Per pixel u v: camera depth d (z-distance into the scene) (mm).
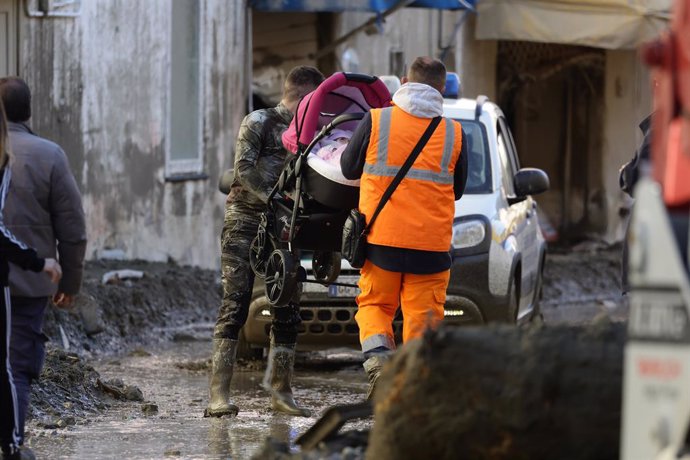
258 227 20703
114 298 31297
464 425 11672
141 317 31609
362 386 24453
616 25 45250
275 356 21250
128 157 36000
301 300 24688
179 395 23172
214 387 21078
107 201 35312
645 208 9422
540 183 27062
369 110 19562
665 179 10602
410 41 46031
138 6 36094
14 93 16234
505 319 24875
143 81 36438
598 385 11453
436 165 17797
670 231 9445
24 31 32312
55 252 16219
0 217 14961
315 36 43688
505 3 45531
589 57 50812
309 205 18953
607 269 46312
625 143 51344
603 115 51125
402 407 11961
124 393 22297
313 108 18641
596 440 11406
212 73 39562
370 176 17797
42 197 15969
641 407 9391
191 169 38750
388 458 12039
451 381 11781
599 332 11930
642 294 9406
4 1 31797
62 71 33531
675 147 10516
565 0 45312
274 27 43188
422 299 17953
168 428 19922
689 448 9625
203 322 33781
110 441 18828
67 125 33781
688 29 10570
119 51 35500
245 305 21078
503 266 24750
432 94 17859
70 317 29094
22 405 15578
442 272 18078
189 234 38562
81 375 22141
